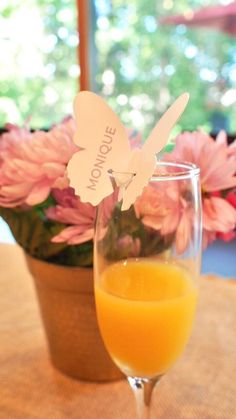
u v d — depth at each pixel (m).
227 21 1.69
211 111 1.70
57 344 0.41
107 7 1.64
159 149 0.31
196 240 0.33
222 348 0.45
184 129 0.40
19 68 1.82
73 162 0.32
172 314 0.32
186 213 0.32
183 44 1.72
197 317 0.50
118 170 0.33
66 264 0.38
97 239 0.33
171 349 0.33
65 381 0.41
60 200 0.36
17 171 0.36
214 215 0.35
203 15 1.69
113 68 1.72
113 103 1.75
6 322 0.50
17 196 0.37
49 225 0.38
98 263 0.33
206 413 0.38
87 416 0.38
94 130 0.32
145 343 0.32
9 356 0.44
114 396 0.40
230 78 1.69
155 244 0.33
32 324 0.49
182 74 1.74
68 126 0.36
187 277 0.33
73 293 0.38
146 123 1.70
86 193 0.32
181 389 0.40
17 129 0.40
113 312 0.32
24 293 0.55
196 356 0.44
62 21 1.70
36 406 0.38
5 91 1.86
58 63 1.77
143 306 0.32
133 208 0.32
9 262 0.65
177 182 0.31
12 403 0.39
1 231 1.11
